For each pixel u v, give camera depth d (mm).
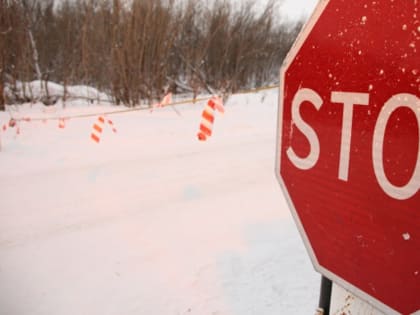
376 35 705
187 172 6371
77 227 4250
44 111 11703
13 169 6352
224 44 15672
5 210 4680
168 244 3896
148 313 2854
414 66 645
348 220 798
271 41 18969
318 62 832
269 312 2809
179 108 13430
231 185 5766
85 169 6414
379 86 708
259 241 3955
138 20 12625
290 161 938
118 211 4703
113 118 11125
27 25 12719
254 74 18844
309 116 870
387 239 719
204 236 4074
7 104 11977
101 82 13758
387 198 711
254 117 12492
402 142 675
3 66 11344
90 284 3230
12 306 2945
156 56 13328
